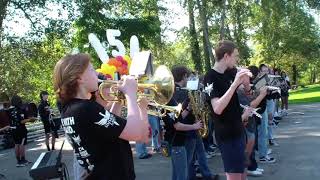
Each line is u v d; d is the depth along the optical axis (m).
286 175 7.46
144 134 2.71
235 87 4.19
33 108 12.12
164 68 3.14
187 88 5.83
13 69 24.28
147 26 28.47
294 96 33.31
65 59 2.67
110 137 2.56
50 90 27.81
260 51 45.62
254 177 7.39
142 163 9.44
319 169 7.77
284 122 14.96
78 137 2.57
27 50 22.56
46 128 12.68
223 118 4.44
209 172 7.29
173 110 3.15
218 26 29.73
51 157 4.46
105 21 25.77
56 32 21.89
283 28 46.19
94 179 2.59
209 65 28.84
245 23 36.03
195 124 5.48
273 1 33.44
